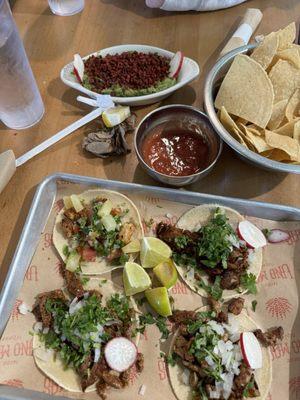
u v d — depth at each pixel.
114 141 0.41
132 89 0.44
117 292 0.35
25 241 0.36
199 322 0.33
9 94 0.40
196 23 0.54
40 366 0.31
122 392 0.31
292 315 0.34
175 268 0.36
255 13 0.51
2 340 0.32
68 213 0.38
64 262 0.36
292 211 0.37
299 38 0.49
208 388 0.31
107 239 0.36
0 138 0.43
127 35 0.53
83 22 0.54
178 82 0.45
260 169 0.41
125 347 0.32
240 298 0.35
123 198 0.39
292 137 0.37
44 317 0.33
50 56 0.51
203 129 0.40
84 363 0.32
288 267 0.36
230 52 0.41
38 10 0.56
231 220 0.38
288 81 0.38
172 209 0.39
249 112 0.36
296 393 0.31
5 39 0.35
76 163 0.42
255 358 0.32
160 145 0.40
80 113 0.45
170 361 0.32
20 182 0.41
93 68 0.46
